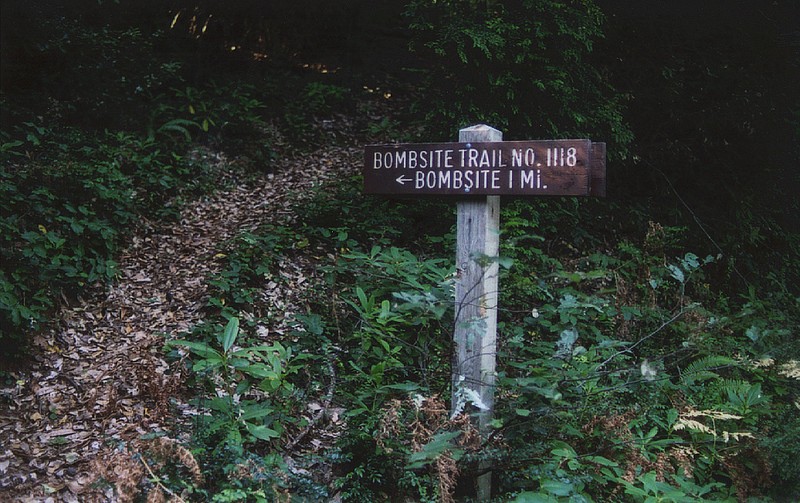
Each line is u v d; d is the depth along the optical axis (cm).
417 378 461
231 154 885
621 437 389
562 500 349
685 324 474
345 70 1135
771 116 748
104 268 620
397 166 418
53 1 859
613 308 539
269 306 587
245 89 1005
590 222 700
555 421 389
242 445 401
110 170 718
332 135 977
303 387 483
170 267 655
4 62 789
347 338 500
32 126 729
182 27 1056
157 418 447
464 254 404
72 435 439
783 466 394
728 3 755
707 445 413
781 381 469
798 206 776
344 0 1171
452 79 647
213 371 433
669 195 742
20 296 538
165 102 919
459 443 364
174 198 776
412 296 379
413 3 647
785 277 746
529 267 600
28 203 613
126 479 328
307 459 410
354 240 658
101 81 848
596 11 637
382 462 388
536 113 639
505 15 626
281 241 668
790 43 765
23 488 384
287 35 1143
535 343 470
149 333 558
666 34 746
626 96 689
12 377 498
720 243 713
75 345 542
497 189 391
